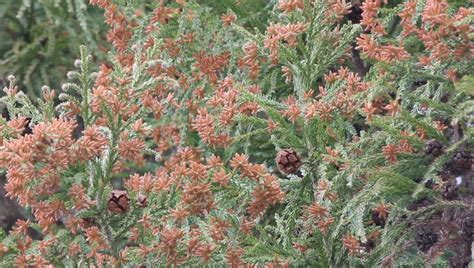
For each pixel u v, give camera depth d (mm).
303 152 4234
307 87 4305
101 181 3682
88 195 3680
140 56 3918
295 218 4059
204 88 5070
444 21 3441
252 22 5445
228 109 4090
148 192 3773
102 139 3555
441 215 4234
